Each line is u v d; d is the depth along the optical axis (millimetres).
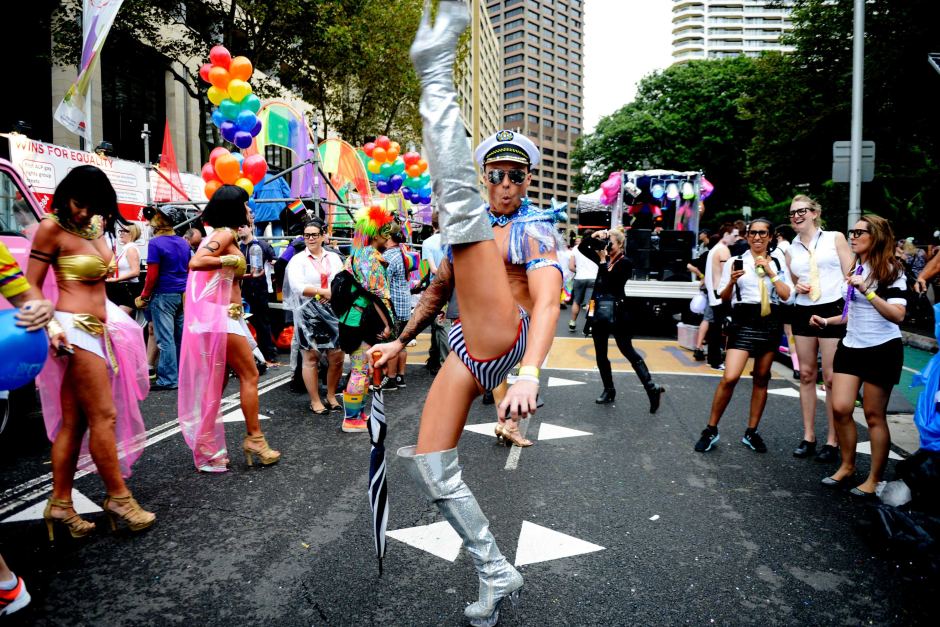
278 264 8742
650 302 11711
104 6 8828
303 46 16359
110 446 3125
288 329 9055
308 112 10758
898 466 3363
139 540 3135
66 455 3076
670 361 8891
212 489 3832
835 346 4488
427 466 2246
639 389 6988
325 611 2521
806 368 4668
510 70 136625
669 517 3506
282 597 2623
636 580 2803
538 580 2795
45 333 2473
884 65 14523
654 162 35219
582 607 2572
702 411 6012
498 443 4898
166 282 6516
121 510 3182
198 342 3988
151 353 7305
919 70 14406
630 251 12445
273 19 14969
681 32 125875
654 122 34656
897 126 16266
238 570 2846
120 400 3387
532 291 2211
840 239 4520
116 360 3314
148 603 2562
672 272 12445
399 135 22844
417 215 13766
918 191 18000
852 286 3836
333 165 11141
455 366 2283
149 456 4434
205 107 15688
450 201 2014
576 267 11758
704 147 32781
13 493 3740
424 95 1999
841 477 4008
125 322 3477
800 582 2799
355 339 4898
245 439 4258
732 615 2529
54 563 2891
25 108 15445
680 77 35312
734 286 4707
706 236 13367
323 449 4648
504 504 3674
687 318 11320
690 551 3092
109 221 3197
